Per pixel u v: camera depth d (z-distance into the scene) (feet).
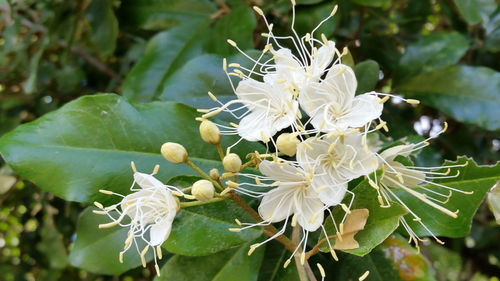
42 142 0.67
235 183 0.57
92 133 0.68
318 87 0.58
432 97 0.90
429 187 0.67
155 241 0.57
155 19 0.98
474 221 1.37
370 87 0.79
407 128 0.94
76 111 0.69
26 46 1.22
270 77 0.62
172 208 0.58
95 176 0.67
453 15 1.08
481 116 0.86
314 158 0.58
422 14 1.14
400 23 1.15
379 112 0.57
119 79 1.23
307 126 0.72
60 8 1.08
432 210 0.67
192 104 0.75
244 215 0.65
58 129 0.68
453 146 1.03
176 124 0.71
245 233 0.65
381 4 0.89
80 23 1.27
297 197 0.59
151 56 0.91
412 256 0.65
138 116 0.70
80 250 0.72
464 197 0.66
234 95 0.75
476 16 0.86
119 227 0.73
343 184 0.57
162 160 0.69
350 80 0.58
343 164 0.58
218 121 0.72
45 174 0.66
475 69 0.88
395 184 0.62
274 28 0.92
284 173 0.58
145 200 0.57
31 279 1.67
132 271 1.35
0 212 1.54
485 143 1.08
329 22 0.82
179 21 0.97
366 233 0.58
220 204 0.65
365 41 1.03
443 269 1.85
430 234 0.63
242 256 0.68
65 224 1.29
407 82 0.92
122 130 0.69
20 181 1.36
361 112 0.58
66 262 1.26
